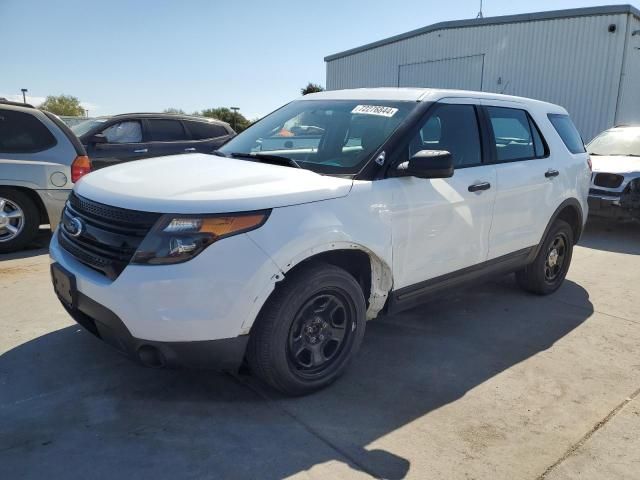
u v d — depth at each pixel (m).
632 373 3.67
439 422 2.99
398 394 3.27
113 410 2.96
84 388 3.17
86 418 2.87
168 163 3.53
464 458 2.68
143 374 3.35
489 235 4.20
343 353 3.30
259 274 2.72
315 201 2.97
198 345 2.70
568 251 5.38
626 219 8.36
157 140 9.59
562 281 5.43
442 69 21.69
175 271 2.62
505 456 2.71
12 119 6.04
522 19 18.84
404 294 3.61
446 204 3.71
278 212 2.82
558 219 5.23
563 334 4.31
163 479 2.43
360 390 3.30
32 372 3.33
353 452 2.68
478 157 4.15
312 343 3.14
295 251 2.83
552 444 2.83
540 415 3.10
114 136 9.14
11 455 2.54
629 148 9.47
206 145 10.02
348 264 3.42
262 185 2.93
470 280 4.18
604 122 17.53
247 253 2.71
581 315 4.76
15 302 4.50
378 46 24.61
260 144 4.01
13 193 6.08
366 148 3.47
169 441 2.70
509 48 19.41
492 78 20.08
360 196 3.17
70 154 6.34
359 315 3.31
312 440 2.77
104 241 2.82
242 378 3.35
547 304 5.03
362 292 3.30
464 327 4.39
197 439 2.73
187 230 2.63
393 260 3.40
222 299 2.67
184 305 2.63
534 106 4.99
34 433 2.72
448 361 3.75
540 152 4.86
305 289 2.94
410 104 3.79
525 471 2.60
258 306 2.76
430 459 2.66
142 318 2.64
